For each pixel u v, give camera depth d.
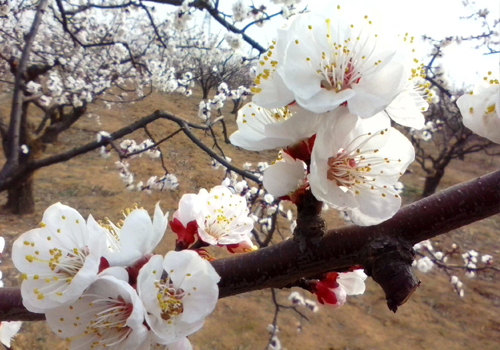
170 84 10.70
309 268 1.01
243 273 1.04
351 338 6.74
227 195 1.39
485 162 18.02
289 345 6.38
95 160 12.14
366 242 0.95
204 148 4.04
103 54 10.52
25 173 4.04
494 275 9.17
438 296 8.21
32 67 6.96
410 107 0.90
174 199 9.95
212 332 6.47
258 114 0.97
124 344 0.92
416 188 13.76
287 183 0.95
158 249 7.29
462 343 6.93
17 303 1.16
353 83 0.85
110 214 9.10
